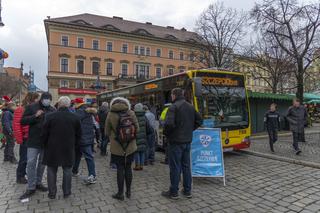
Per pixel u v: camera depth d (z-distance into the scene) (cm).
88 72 5625
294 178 669
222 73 947
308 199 524
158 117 1078
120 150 512
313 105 2748
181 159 541
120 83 5591
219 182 642
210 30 3272
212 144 649
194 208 480
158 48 6294
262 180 655
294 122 952
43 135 510
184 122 529
